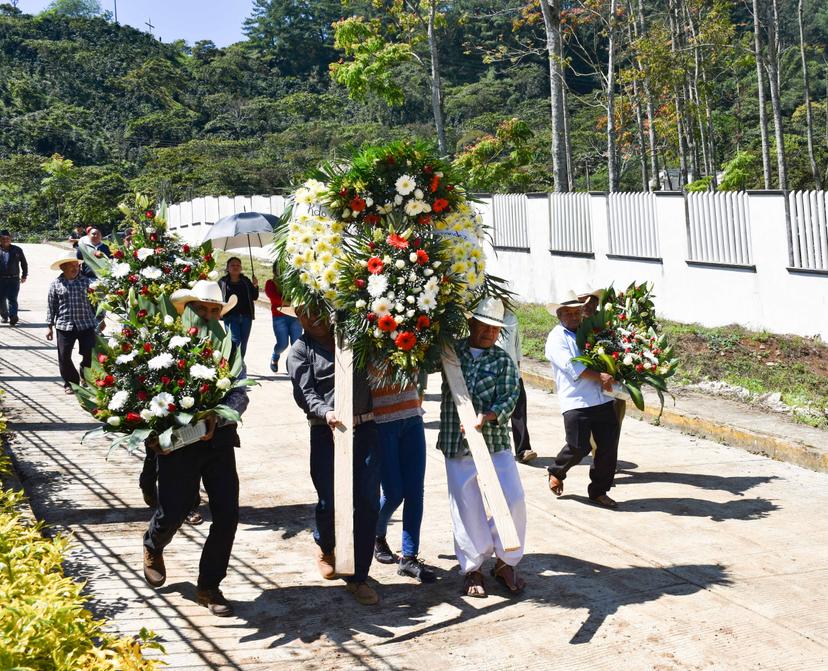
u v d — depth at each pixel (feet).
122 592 17.81
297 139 364.38
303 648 15.74
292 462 27.63
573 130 226.99
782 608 17.42
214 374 16.92
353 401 17.97
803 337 45.55
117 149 405.39
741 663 15.25
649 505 23.95
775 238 46.91
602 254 60.03
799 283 45.88
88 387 17.63
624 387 23.07
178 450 17.12
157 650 15.44
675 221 53.57
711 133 123.95
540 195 65.46
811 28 217.36
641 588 18.40
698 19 106.01
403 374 17.94
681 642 15.99
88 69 485.15
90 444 28.68
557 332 24.09
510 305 19.77
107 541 20.51
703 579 18.86
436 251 18.04
